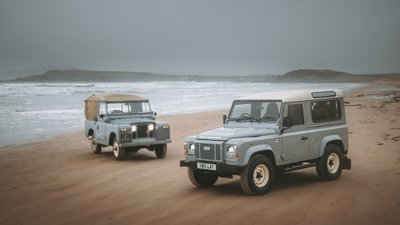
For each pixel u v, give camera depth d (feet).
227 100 164.55
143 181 33.22
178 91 279.08
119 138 43.06
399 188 28.14
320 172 31.14
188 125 73.97
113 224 22.43
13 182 34.17
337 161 31.91
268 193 27.91
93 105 49.52
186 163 29.07
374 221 21.45
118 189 30.73
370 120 71.92
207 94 224.94
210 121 79.71
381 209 23.43
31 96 207.21
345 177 32.42
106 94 49.34
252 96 31.63
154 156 47.01
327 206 24.35
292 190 28.60
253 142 27.09
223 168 26.91
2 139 61.72
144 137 44.24
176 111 108.37
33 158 46.14
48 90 306.96
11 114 103.45
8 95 218.38
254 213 23.38
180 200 26.94
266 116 29.86
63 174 37.04
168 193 29.01
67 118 93.25
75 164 42.14
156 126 44.52
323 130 31.32
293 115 29.78
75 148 53.78
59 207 26.32
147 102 49.16
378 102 119.85
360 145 47.06
